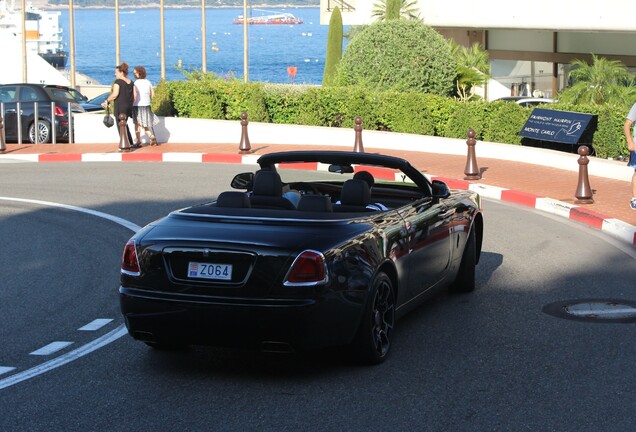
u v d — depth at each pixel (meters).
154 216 13.48
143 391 6.18
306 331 6.07
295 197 7.68
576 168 18.23
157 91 24.19
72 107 24.42
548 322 7.88
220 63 172.38
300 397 6.01
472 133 17.09
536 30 28.14
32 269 10.23
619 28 24.12
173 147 22.03
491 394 6.04
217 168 19.09
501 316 8.10
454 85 25.09
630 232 11.95
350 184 7.27
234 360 6.88
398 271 7.01
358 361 6.64
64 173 18.44
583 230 12.75
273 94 23.89
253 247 6.13
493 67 31.97
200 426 5.51
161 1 46.62
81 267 10.32
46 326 7.94
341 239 6.36
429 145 21.16
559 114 19.70
